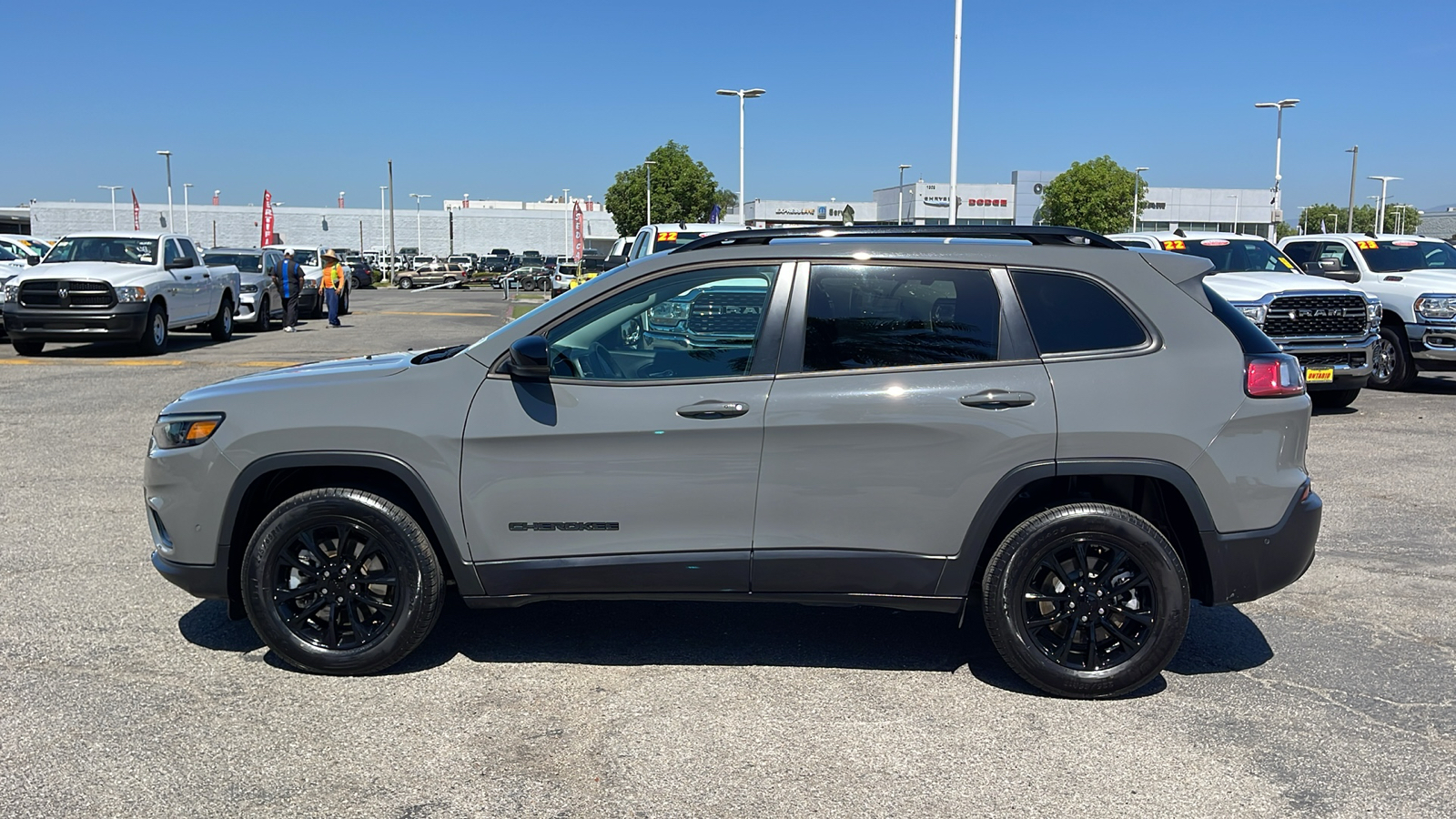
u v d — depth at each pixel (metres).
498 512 4.29
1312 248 15.80
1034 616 4.32
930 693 4.36
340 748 3.82
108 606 5.30
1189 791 3.57
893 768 3.71
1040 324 4.24
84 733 3.91
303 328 26.69
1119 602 4.26
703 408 4.18
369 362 4.73
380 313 33.03
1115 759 3.80
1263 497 4.24
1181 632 4.23
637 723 4.05
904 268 4.28
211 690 4.31
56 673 4.45
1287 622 5.29
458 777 3.62
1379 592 5.77
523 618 5.17
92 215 88.62
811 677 4.51
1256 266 13.60
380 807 3.42
